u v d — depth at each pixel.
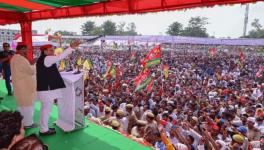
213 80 19.44
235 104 11.18
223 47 49.66
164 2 4.79
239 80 19.42
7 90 7.43
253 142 6.56
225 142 6.25
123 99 10.86
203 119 8.10
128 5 5.36
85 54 44.97
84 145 4.11
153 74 19.34
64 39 25.41
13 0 5.84
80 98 4.79
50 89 4.21
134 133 5.76
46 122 4.33
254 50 46.88
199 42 31.16
